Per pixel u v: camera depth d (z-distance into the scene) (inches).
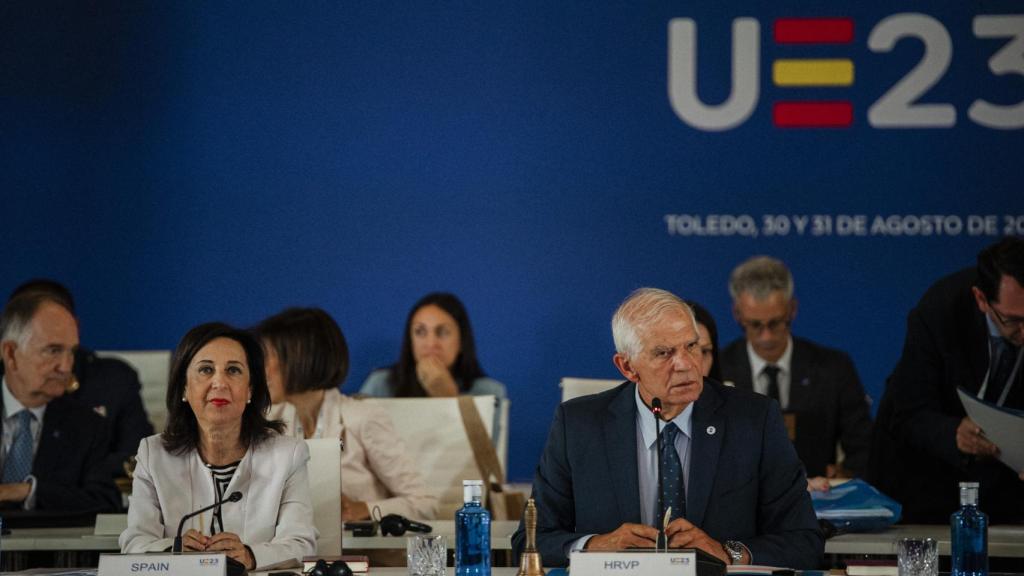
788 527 366.9
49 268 755.4
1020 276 455.8
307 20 752.3
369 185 749.9
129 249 755.4
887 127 723.4
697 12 733.9
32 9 756.6
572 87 741.9
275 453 388.2
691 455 368.8
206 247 754.8
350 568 337.7
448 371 670.5
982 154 718.5
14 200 757.3
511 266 745.0
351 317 751.1
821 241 727.7
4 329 506.9
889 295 724.0
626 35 738.8
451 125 747.4
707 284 735.1
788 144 729.0
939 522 503.5
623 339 363.3
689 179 735.7
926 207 721.6
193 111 755.4
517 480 740.7
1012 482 486.3
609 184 740.0
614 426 374.3
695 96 735.7
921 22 720.3
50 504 494.6
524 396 743.7
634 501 368.8
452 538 426.0
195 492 384.5
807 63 728.3
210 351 381.7
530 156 744.3
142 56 755.4
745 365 662.5
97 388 589.6
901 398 508.1
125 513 500.1
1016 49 714.8
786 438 373.7
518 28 744.3
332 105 751.7
